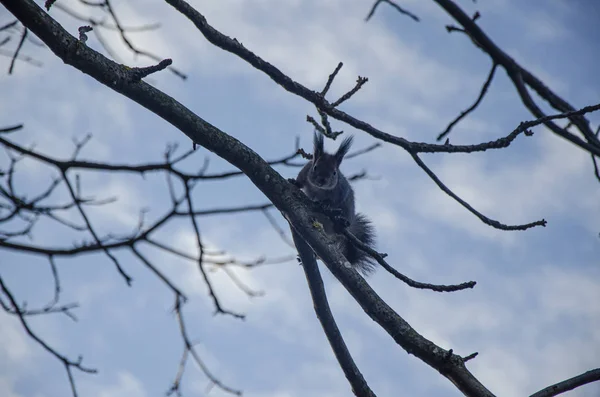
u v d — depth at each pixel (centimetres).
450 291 498
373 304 487
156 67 513
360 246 526
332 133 546
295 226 538
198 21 540
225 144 538
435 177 546
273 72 546
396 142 543
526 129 543
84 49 492
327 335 587
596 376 472
